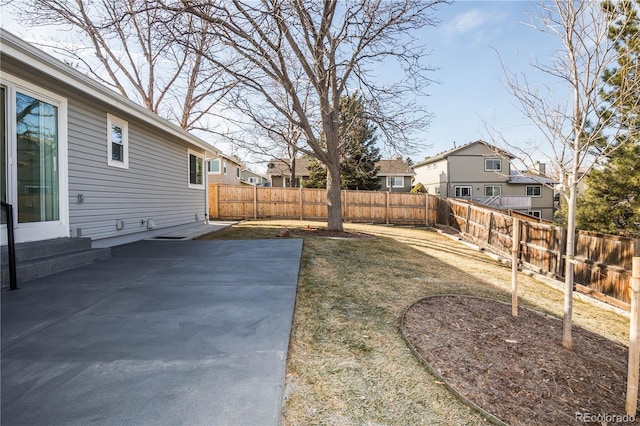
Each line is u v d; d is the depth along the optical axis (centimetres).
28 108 473
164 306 329
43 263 439
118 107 629
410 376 236
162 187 896
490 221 975
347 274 507
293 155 2139
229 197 1534
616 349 339
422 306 387
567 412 217
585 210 910
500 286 552
